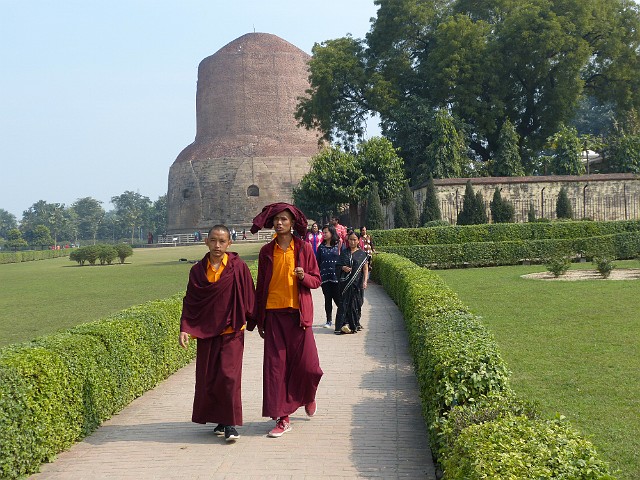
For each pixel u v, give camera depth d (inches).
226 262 331.3
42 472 283.6
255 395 405.7
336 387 411.5
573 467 180.4
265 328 339.0
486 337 331.3
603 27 2078.0
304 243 345.4
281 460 287.0
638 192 1738.4
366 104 2352.4
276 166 3634.4
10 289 1374.3
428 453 291.3
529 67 2162.9
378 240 1311.5
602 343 494.3
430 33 2306.8
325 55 2287.2
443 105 2212.1
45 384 291.6
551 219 1721.2
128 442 321.1
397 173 1835.6
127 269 1883.6
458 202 1718.8
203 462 287.9
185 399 402.0
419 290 521.3
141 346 409.4
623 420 323.3
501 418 228.8
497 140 2192.4
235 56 3769.7
